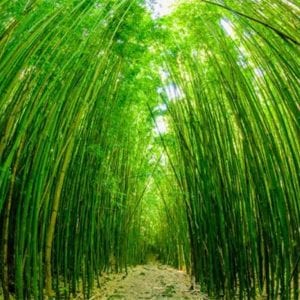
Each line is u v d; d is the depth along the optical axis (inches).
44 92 149.7
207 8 180.1
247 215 181.3
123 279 285.6
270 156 166.1
